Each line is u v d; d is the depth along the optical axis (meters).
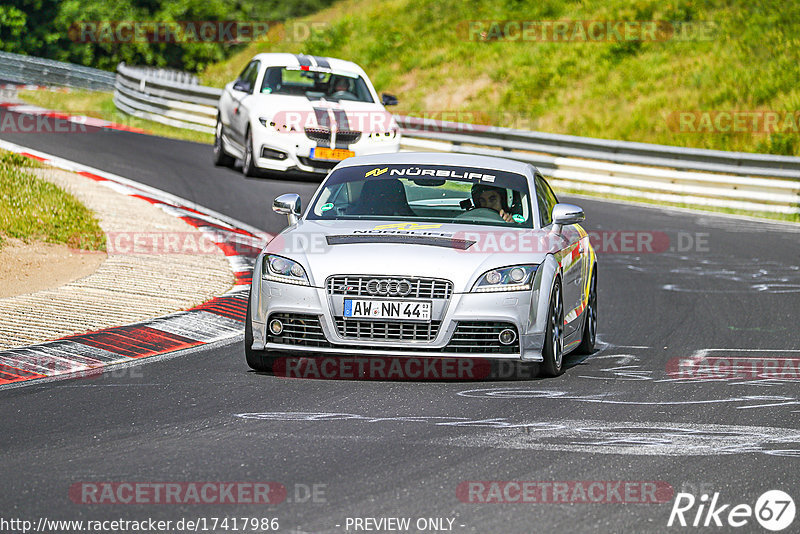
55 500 16.73
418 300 25.42
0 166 51.84
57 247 42.53
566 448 20.19
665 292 43.25
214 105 87.38
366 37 137.12
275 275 26.28
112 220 48.25
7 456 19.25
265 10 151.25
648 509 16.75
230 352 29.70
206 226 49.62
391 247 26.23
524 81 113.38
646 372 28.47
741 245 57.12
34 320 31.78
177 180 61.75
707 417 23.16
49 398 23.95
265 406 23.34
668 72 108.81
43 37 133.00
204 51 139.38
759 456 19.94
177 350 29.69
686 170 77.81
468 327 25.62
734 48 110.69
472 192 29.52
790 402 24.94
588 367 29.14
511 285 25.81
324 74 64.25
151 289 36.75
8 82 115.56
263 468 18.56
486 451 19.84
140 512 16.19
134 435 20.77
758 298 42.19
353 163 31.72
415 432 21.19
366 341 25.52
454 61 122.88
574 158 83.31
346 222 28.48
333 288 25.62
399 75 124.38
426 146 84.81
